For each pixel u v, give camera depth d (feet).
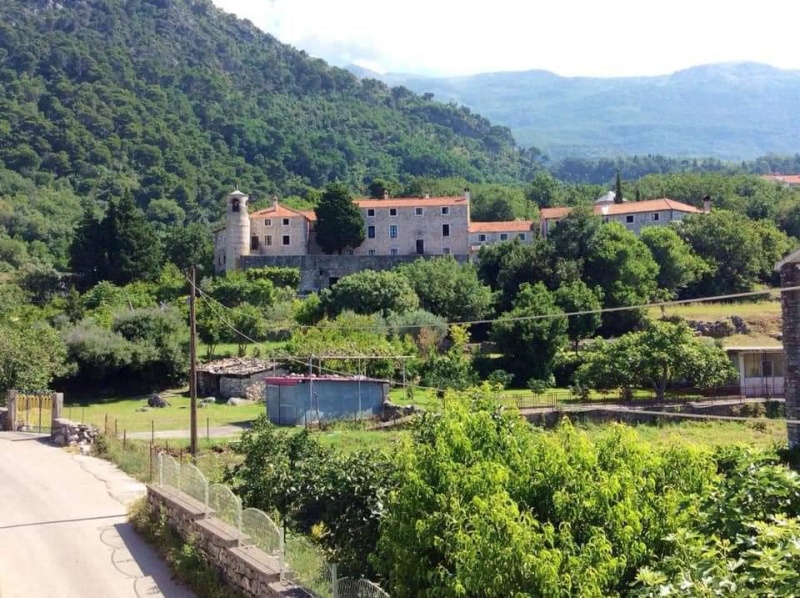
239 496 65.77
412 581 45.01
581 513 43.14
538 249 286.25
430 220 361.92
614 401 180.65
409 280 279.49
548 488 44.91
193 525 67.97
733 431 147.43
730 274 314.76
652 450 50.80
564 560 39.47
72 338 217.56
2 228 491.72
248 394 208.44
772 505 41.50
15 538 76.07
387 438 136.98
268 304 297.74
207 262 394.73
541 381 202.80
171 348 225.76
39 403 142.61
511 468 47.32
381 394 172.76
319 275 335.26
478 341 270.87
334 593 47.73
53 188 648.38
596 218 293.84
